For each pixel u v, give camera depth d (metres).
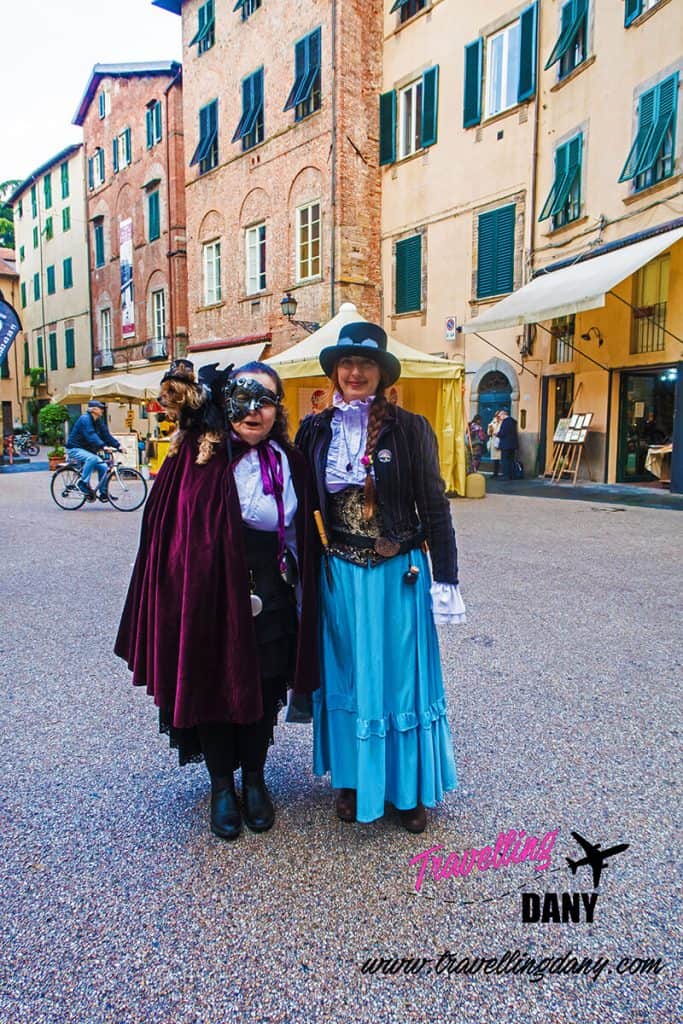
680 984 1.88
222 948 2.00
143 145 27.16
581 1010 1.80
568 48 14.23
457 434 12.30
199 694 2.29
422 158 18.02
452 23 16.92
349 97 18.36
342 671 2.48
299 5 18.97
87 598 5.84
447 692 3.80
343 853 2.44
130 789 2.88
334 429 2.43
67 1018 1.76
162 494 2.44
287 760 3.15
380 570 2.38
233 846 2.48
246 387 2.28
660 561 7.02
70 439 11.47
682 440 12.41
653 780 2.89
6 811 2.71
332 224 18.61
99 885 2.27
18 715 3.59
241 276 22.09
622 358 13.73
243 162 21.53
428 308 18.33
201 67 22.97
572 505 11.37
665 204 12.03
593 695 3.75
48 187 36.25
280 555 2.46
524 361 16.22
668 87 11.90
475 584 6.12
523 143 15.63
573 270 13.62
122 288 29.50
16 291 42.62
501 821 2.62
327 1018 1.77
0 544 8.39
